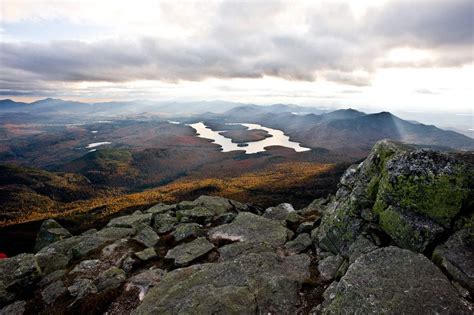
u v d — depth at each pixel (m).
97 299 14.27
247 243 19.52
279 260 16.08
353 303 9.32
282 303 11.91
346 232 15.77
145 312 12.02
